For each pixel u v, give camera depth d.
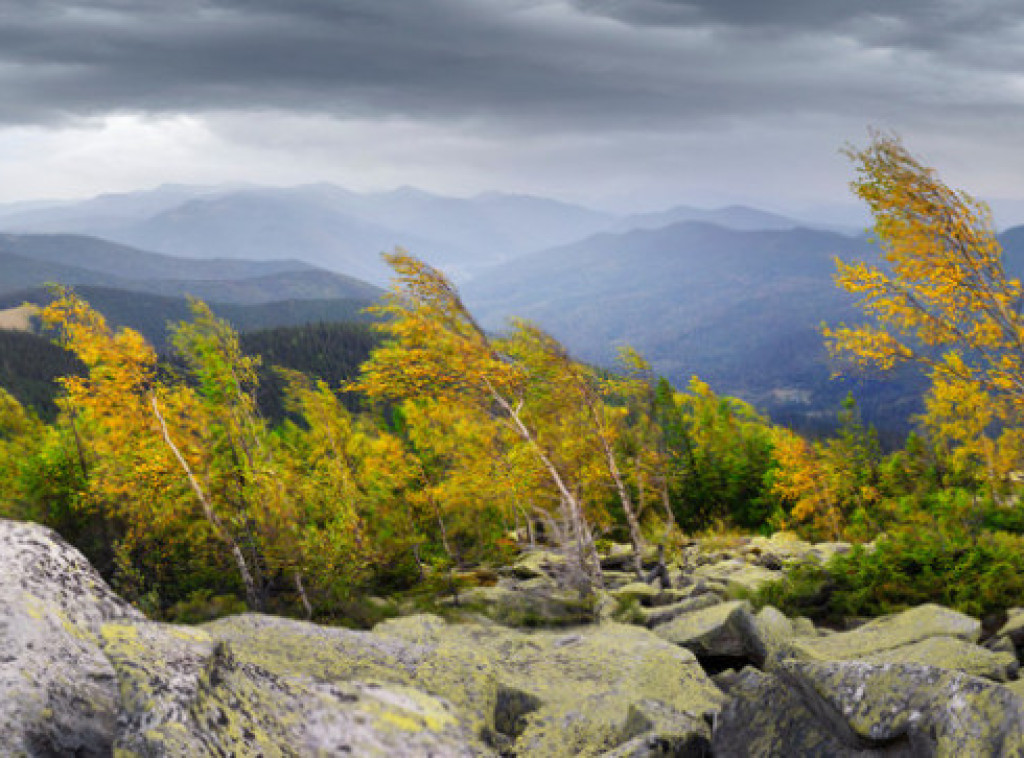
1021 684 7.17
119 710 3.48
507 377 22.91
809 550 25.53
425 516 24.92
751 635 11.23
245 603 21.19
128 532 21.98
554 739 7.27
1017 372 15.74
